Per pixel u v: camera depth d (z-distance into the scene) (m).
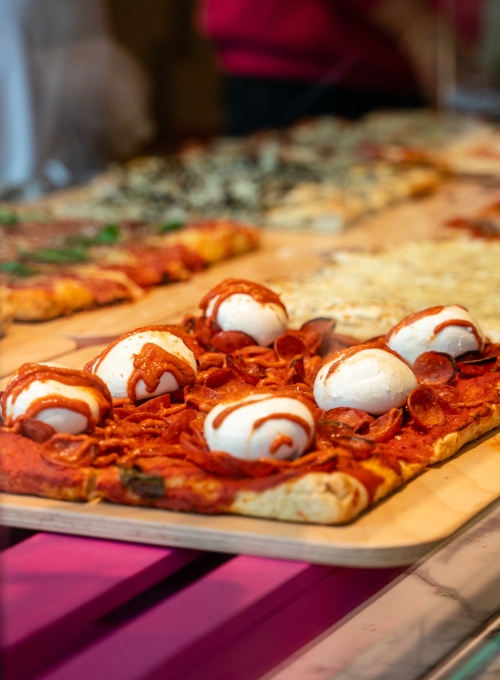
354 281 1.09
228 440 0.58
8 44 1.75
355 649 0.53
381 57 2.24
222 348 0.79
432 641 0.53
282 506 0.58
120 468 0.59
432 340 0.75
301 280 1.11
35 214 1.45
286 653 0.55
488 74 2.49
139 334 0.70
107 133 1.95
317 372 0.72
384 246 1.33
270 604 0.54
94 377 0.65
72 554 0.57
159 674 0.49
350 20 2.14
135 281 1.11
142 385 0.68
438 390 0.72
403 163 1.83
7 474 0.61
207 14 2.05
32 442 0.62
